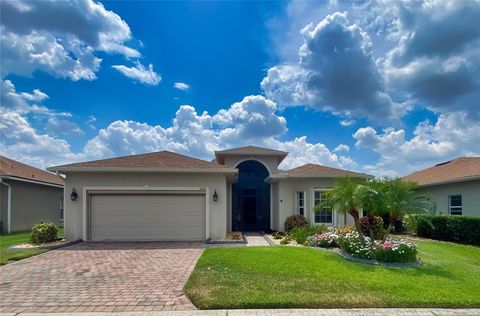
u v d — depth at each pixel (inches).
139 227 592.7
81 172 590.2
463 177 674.8
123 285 298.0
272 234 728.3
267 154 862.5
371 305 241.0
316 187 729.0
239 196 871.1
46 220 962.1
